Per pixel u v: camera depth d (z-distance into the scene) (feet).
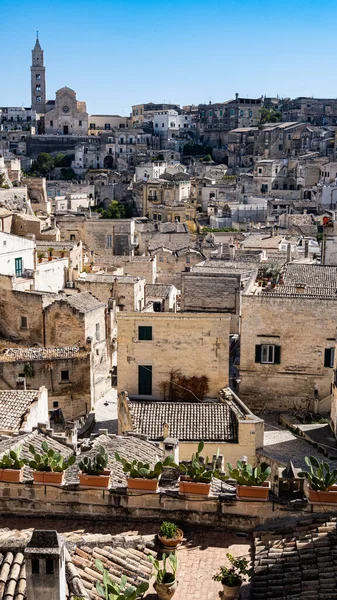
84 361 195.83
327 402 174.40
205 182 650.84
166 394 160.76
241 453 134.00
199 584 70.18
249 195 634.84
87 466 80.79
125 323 158.51
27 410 135.44
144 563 70.54
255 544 75.97
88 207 622.13
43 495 80.79
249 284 216.33
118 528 78.95
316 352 174.81
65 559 60.95
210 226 558.15
